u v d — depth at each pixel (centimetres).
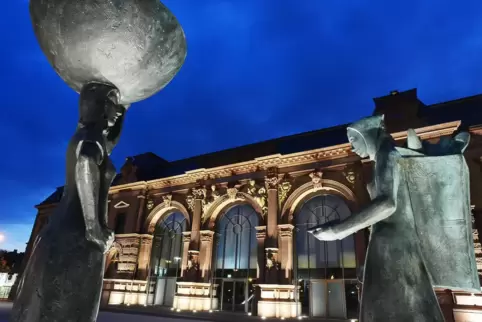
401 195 276
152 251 3247
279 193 2681
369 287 256
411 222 273
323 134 3011
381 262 257
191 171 3112
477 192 1986
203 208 2989
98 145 295
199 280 2773
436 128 2134
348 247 2366
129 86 336
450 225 273
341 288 2297
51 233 291
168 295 3019
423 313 238
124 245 3238
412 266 254
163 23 314
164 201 3234
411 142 305
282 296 2388
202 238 2883
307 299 2389
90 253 289
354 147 300
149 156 3912
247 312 2575
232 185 2919
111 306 2848
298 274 2475
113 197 3572
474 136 2102
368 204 254
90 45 298
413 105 2402
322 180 2539
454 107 2488
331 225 257
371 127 291
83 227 293
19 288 283
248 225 2809
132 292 3052
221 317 2286
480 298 1800
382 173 264
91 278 286
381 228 272
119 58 306
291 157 2698
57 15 289
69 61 313
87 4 284
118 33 294
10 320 273
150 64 322
